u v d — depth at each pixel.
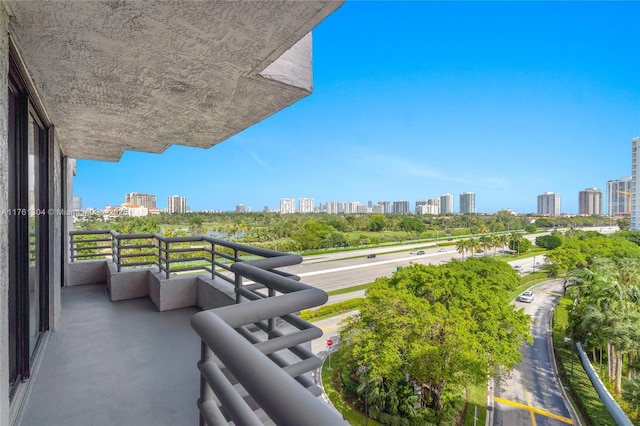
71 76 1.90
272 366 0.55
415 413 14.46
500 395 17.67
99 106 2.48
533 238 81.38
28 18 1.28
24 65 1.74
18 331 2.01
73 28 1.37
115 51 1.59
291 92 2.17
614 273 28.81
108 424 1.89
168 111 2.59
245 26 1.37
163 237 4.19
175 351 2.91
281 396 0.47
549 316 30.12
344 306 27.14
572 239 60.94
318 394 1.05
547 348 23.75
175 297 4.15
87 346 2.99
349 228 79.56
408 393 15.49
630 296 21.97
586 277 25.36
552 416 15.81
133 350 2.92
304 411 0.43
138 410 2.03
